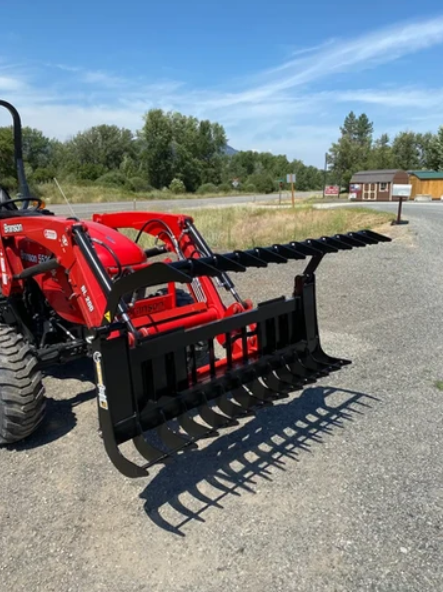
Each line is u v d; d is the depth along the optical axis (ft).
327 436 12.12
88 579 8.07
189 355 10.61
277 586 7.80
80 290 10.84
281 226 52.42
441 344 18.30
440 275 29.73
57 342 13.97
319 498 9.85
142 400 9.14
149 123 220.84
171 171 226.58
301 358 12.23
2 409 11.18
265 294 26.55
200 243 13.67
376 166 199.31
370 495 9.89
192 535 8.97
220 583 7.90
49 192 130.72
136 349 8.94
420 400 13.92
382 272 30.71
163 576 8.07
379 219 58.80
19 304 13.98
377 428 12.44
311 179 299.79
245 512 9.53
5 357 11.19
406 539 8.71
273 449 11.64
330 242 11.94
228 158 318.04
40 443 12.17
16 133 15.12
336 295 25.59
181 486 10.39
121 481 10.61
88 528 9.23
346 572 8.04
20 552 8.69
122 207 104.22
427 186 136.77
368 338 19.08
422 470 10.67
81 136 243.60
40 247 13.17
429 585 7.76
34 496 10.17
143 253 13.34
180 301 14.93
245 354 11.06
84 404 14.21
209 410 10.02
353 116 331.77
